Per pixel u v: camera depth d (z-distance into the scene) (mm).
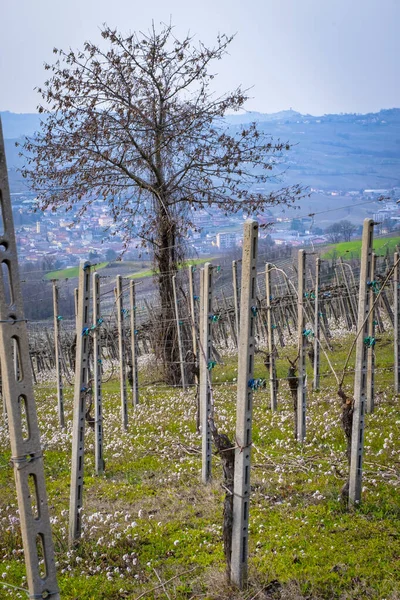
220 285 37188
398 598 7832
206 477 12984
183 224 27406
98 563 9664
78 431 10516
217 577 8695
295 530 9906
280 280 33312
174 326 26500
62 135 26609
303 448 14312
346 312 30094
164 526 10586
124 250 27828
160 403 21938
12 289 6539
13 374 6551
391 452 12820
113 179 27250
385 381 19734
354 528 9789
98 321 14766
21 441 6562
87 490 13180
